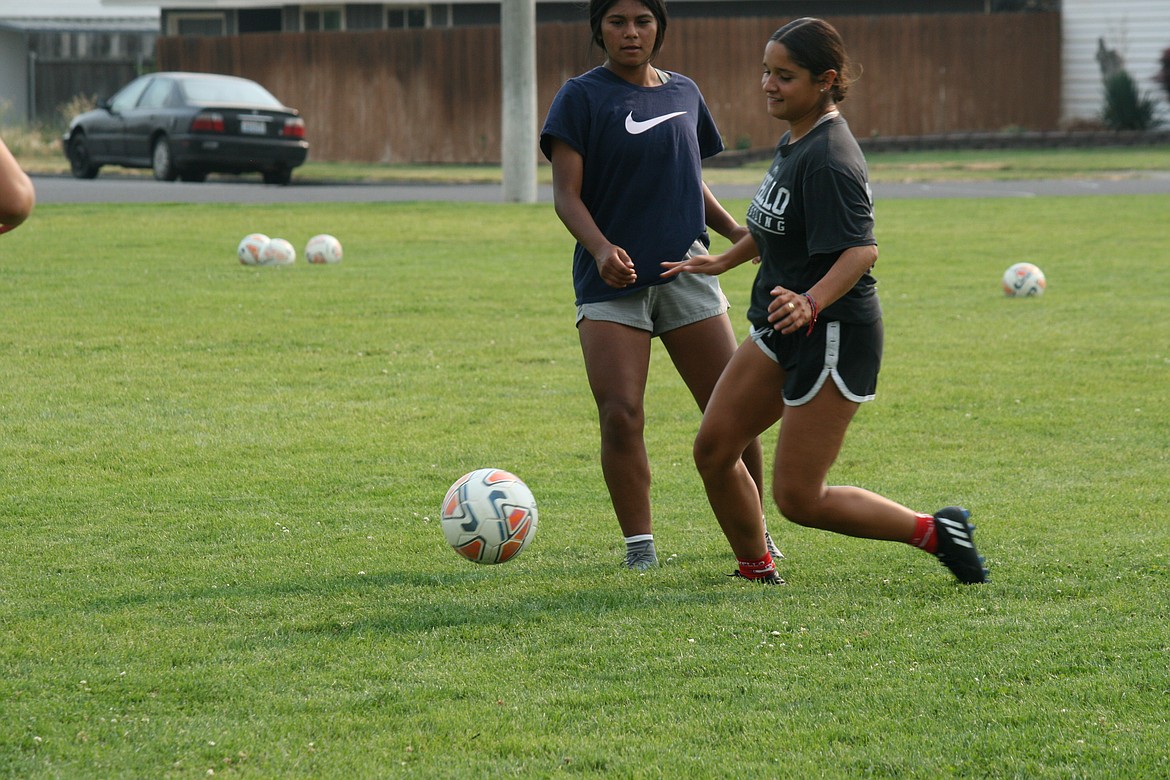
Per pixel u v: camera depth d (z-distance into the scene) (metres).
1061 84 104.50
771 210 15.25
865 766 11.04
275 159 78.00
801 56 14.91
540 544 18.48
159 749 11.31
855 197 14.66
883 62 102.50
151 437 24.50
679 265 16.44
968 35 102.69
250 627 14.61
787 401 15.45
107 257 47.12
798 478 15.45
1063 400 28.16
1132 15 103.12
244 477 22.00
